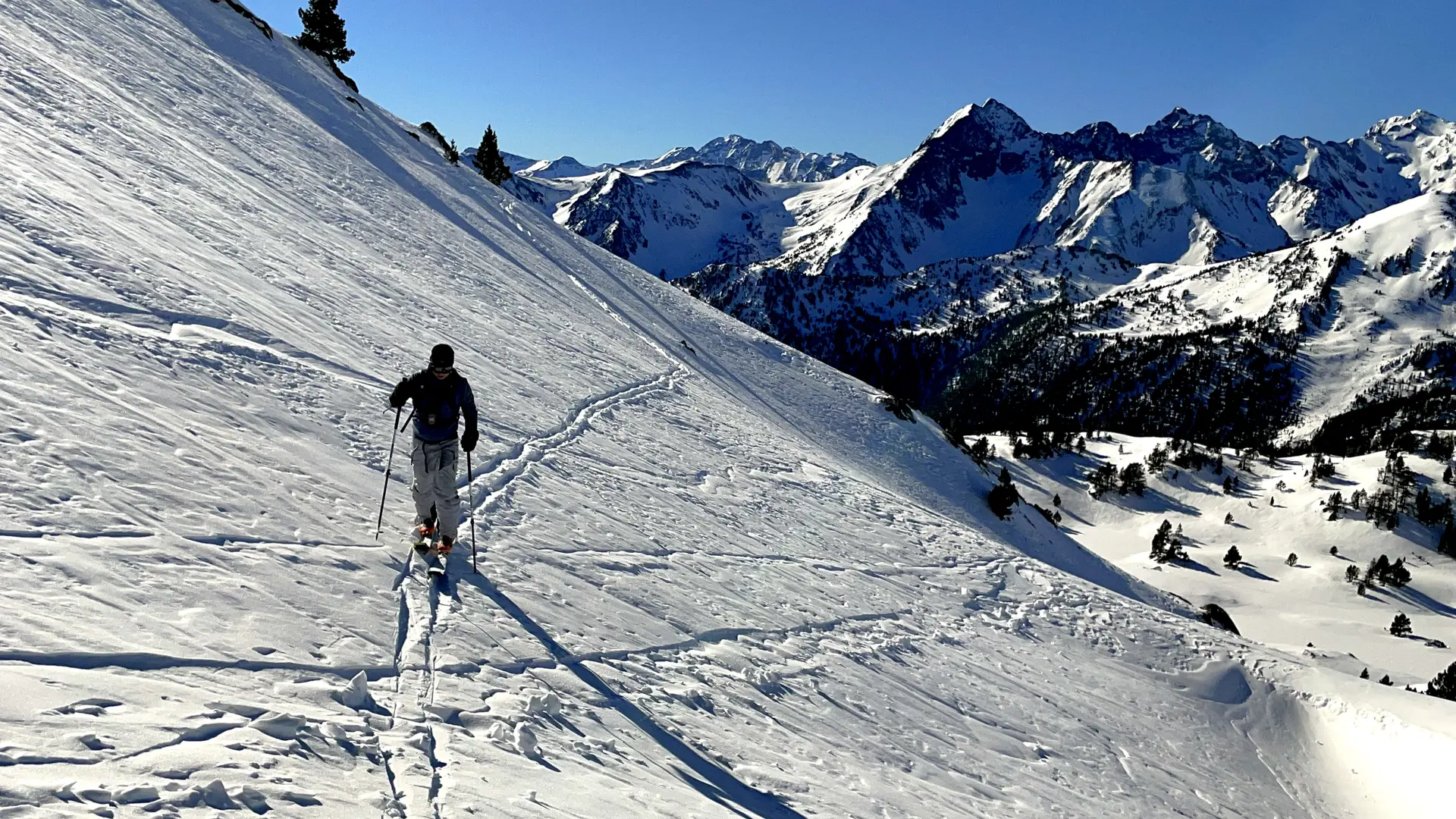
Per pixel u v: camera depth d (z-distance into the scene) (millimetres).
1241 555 140375
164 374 8531
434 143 63500
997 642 17016
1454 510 147250
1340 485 160250
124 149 15977
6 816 2889
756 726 8008
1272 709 21344
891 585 17406
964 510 43312
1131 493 169625
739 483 19578
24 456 5801
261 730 4219
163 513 6102
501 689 6059
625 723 6617
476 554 8609
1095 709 15883
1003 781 10164
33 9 23031
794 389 49781
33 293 8539
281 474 7895
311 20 65250
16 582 4492
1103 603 23750
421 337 16516
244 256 14406
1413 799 18281
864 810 7195
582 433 16719
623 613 9102
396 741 4738
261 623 5359
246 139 24844
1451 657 100750
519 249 39469
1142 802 12133
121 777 3406
